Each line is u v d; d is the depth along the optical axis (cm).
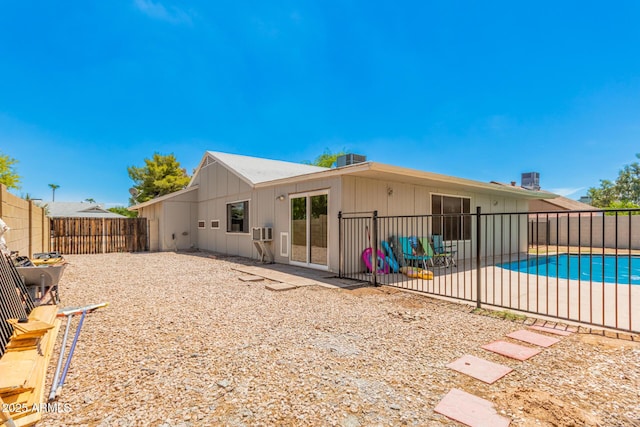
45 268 418
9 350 216
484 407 212
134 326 378
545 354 298
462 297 536
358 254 753
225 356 294
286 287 583
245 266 867
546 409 210
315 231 802
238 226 1138
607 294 552
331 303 488
